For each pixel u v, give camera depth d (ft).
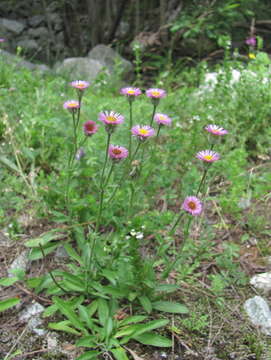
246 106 2.62
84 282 1.53
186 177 2.17
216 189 2.27
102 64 4.80
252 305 1.60
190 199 1.38
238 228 2.04
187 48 5.52
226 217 2.11
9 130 2.28
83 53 6.26
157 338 1.40
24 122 2.47
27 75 3.12
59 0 6.34
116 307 1.49
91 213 1.86
